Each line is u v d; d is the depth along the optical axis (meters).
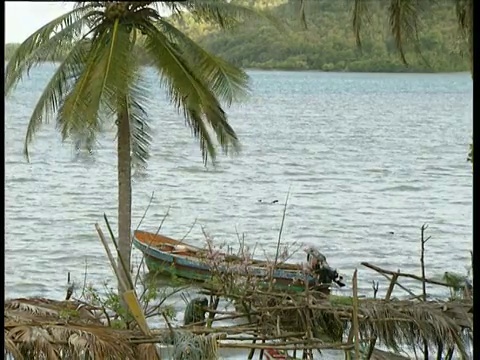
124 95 14.72
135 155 16.95
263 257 22.67
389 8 13.38
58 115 14.94
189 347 10.88
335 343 11.59
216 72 15.65
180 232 26.83
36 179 30.61
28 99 34.25
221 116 16.14
